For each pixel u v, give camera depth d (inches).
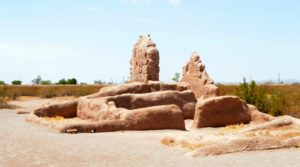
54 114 786.8
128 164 378.6
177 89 882.1
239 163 388.5
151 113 633.0
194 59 939.3
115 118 639.8
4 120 741.3
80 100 801.6
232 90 1380.4
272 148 460.8
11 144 447.8
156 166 373.1
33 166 354.6
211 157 420.5
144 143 501.0
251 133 536.1
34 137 512.1
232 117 713.6
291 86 1867.6
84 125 594.2
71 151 429.4
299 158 411.8
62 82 2593.5
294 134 525.0
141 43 972.6
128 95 757.3
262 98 919.0
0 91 1557.6
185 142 486.9
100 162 383.6
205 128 683.4
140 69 954.7
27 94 1684.3
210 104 695.1
